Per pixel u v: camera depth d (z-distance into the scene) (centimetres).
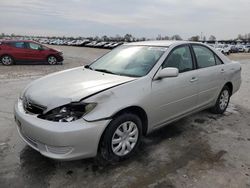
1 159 308
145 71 334
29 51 1387
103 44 4616
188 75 378
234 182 271
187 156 326
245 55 3525
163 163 307
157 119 341
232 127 429
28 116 277
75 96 267
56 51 1473
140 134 321
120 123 288
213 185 265
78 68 411
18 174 278
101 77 329
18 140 362
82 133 255
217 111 487
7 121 436
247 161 316
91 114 262
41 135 259
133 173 285
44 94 285
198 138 381
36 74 1012
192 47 411
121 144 300
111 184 265
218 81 451
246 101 607
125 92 291
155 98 324
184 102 380
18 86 742
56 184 263
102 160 302
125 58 385
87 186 261
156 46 386
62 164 299
